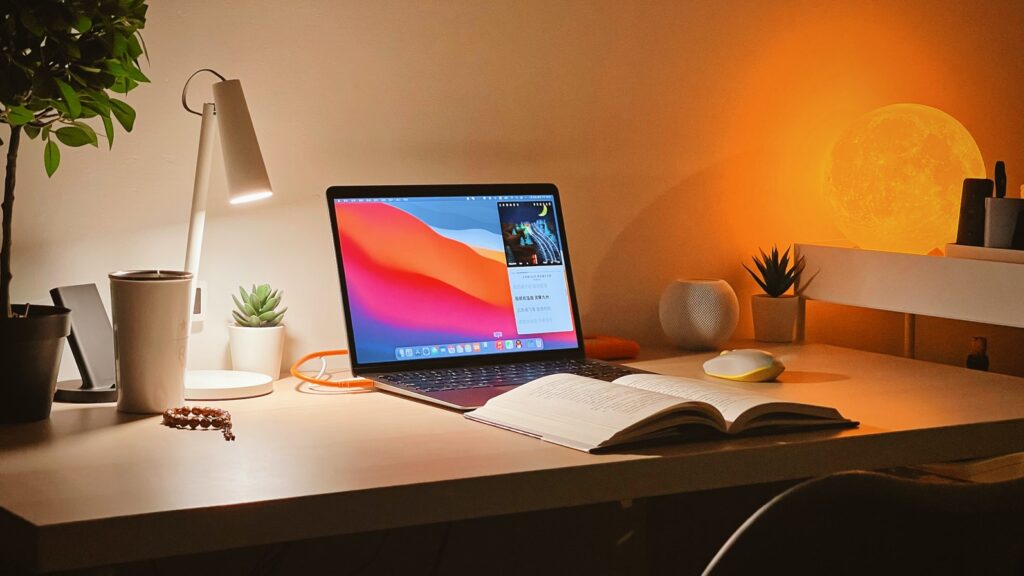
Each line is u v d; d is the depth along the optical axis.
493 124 1.71
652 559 1.84
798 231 1.99
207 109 1.37
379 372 1.46
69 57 1.13
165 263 1.50
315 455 1.04
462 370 1.50
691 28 1.86
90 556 0.82
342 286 1.47
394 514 0.93
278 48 1.54
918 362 1.65
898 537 0.60
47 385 1.19
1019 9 2.18
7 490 0.91
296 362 1.58
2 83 1.08
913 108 1.92
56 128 1.40
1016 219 1.66
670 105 1.85
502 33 1.70
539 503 1.00
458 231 1.58
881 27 2.03
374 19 1.60
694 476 1.07
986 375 1.55
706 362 1.53
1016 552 0.63
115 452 1.05
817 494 0.59
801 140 1.97
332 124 1.59
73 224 1.43
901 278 1.71
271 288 1.57
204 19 1.48
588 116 1.79
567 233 1.79
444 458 1.03
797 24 1.95
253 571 1.56
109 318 1.46
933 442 1.21
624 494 1.04
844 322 2.04
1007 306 1.56
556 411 1.18
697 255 1.90
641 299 1.86
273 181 1.56
